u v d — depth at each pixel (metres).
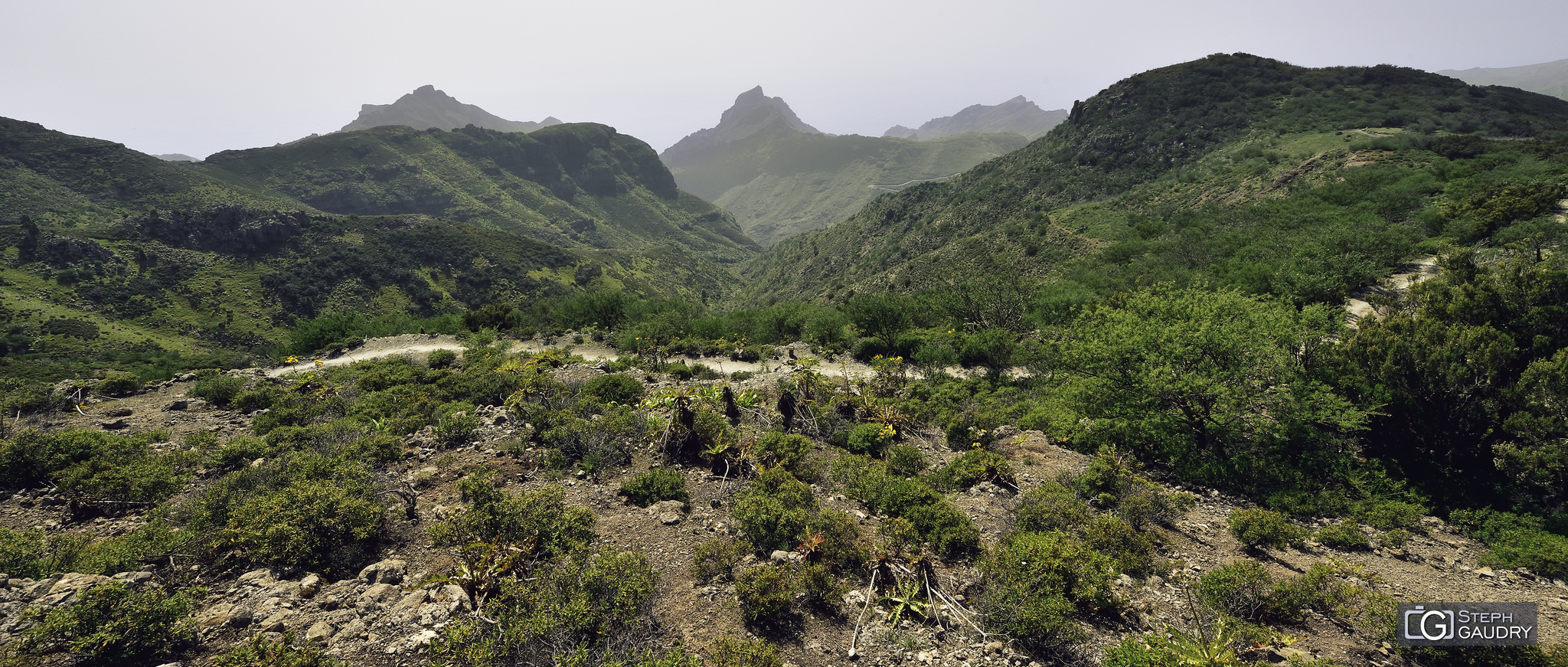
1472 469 12.52
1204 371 13.59
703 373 23.98
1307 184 63.50
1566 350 11.84
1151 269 41.22
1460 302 15.47
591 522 8.39
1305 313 16.25
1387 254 30.78
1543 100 110.81
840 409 16.09
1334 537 9.76
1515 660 6.02
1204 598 7.19
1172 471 13.20
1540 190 34.69
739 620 6.63
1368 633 6.71
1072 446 14.55
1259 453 13.47
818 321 34.38
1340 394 14.08
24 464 10.66
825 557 7.88
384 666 5.37
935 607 6.91
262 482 9.55
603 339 35.47
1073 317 28.06
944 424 16.09
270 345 99.94
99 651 5.15
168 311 101.81
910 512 9.38
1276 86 117.69
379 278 124.19
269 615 6.04
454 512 8.87
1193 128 109.19
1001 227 88.25
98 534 8.78
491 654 5.33
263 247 123.38
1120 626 6.82
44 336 82.69
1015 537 8.65
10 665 4.89
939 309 35.03
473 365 24.06
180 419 16.39
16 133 193.75
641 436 12.79
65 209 172.62
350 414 15.94
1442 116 94.69
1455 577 8.70
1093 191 104.81
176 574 6.98
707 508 9.67
